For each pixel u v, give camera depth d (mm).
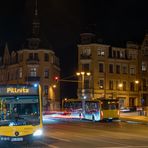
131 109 82000
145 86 99125
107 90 93312
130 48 98000
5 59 107250
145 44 99938
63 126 40656
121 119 55219
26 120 20000
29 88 20547
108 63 94312
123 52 97438
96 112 53062
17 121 19875
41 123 20219
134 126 40875
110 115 52531
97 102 53219
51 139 25062
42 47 97500
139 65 98938
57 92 102625
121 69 96312
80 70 93250
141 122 49500
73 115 62562
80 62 93312
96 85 91625
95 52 92625
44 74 97312
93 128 37031
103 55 93750
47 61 97875
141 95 97938
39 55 97500
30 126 19938
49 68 97938
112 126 40844
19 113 20078
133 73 98188
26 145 21219
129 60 97562
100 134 29266
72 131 32812
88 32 93438
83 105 57500
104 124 45375
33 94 20484
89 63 92562
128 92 96688
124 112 77188
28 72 97000
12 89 20344
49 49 98250
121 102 95375
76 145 21125
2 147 20625
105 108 52594
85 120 56250
